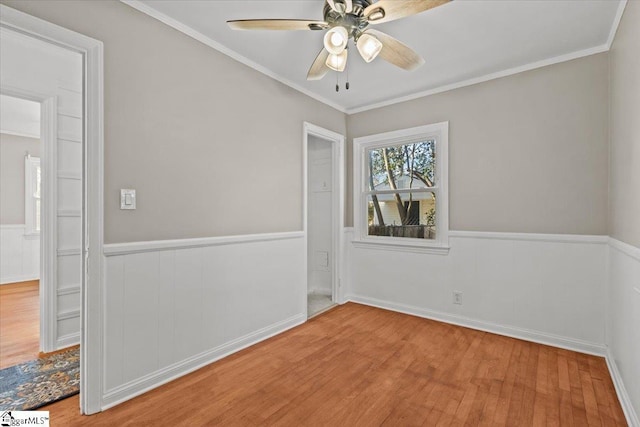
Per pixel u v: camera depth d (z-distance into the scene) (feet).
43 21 5.18
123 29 6.22
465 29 7.31
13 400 6.20
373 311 11.80
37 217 17.42
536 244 8.98
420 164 11.34
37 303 12.55
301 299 10.62
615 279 7.16
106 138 5.98
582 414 5.81
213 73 7.91
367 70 9.41
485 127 9.80
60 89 8.80
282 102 9.95
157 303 6.78
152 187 6.70
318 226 14.37
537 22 7.03
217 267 8.00
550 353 8.25
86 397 5.77
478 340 9.09
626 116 6.31
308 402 6.20
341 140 12.69
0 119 14.40
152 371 6.68
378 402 6.20
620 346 6.57
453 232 10.38
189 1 6.39
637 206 5.50
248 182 8.84
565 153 8.54
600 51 8.04
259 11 6.72
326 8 5.61
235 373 7.29
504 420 5.65
